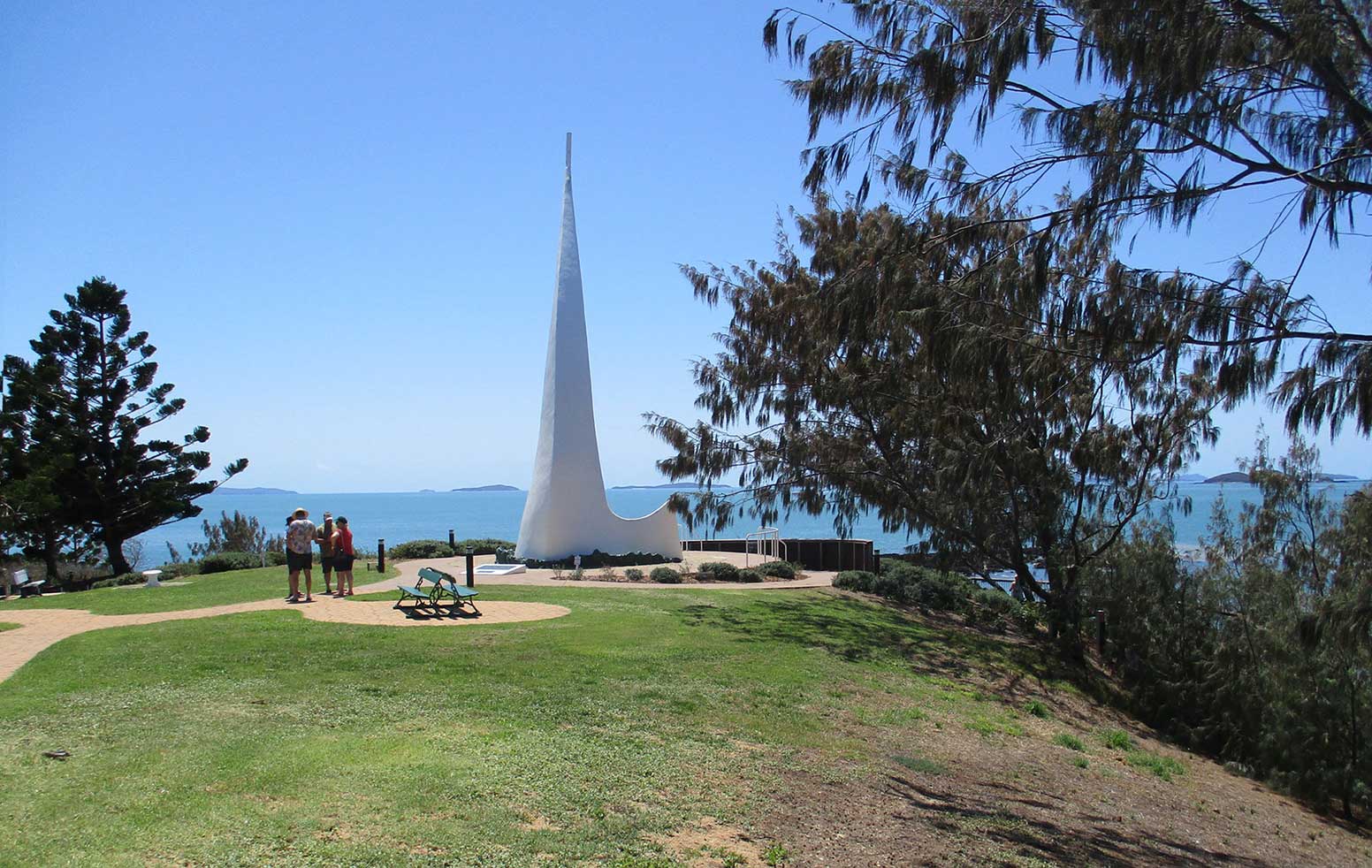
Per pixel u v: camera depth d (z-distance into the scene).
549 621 15.47
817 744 10.03
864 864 6.77
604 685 11.13
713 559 32.28
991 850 7.58
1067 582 20.33
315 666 11.14
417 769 7.38
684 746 9.09
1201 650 17.94
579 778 7.72
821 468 20.12
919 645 18.23
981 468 13.62
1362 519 10.88
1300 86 7.29
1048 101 7.99
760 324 19.02
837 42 8.41
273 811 6.25
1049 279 8.41
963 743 11.59
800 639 16.42
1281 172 7.32
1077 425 17.67
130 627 13.89
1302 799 14.86
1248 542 18.03
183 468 37.34
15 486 30.83
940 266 8.70
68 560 37.72
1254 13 7.10
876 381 17.62
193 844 5.63
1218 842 10.15
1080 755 12.73
